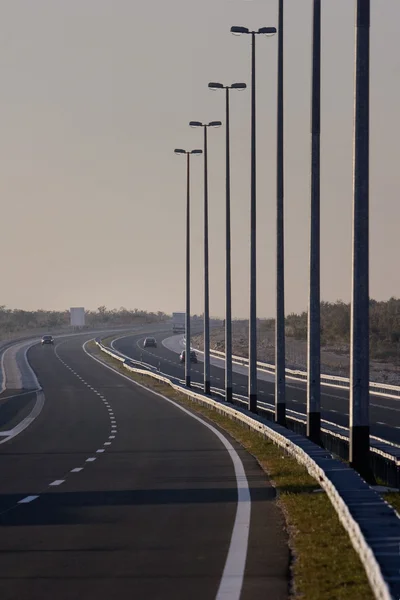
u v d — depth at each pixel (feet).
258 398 556.92
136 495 179.32
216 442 305.12
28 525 143.13
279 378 342.44
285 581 102.58
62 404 526.57
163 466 235.61
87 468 234.17
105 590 99.76
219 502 167.43
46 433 357.20
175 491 184.55
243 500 169.48
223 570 108.99
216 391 584.81
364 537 103.96
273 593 96.89
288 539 128.67
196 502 167.94
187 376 619.26
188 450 279.49
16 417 449.06
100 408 493.36
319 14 263.08
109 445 302.04
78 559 116.57
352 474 163.94
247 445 290.35
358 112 188.14
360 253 187.73
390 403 510.58
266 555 117.39
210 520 146.61
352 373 188.96
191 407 498.28
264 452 262.06
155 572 108.58
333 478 158.30
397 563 91.91
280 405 342.23
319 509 148.77
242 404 480.23
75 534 134.62
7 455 275.80
